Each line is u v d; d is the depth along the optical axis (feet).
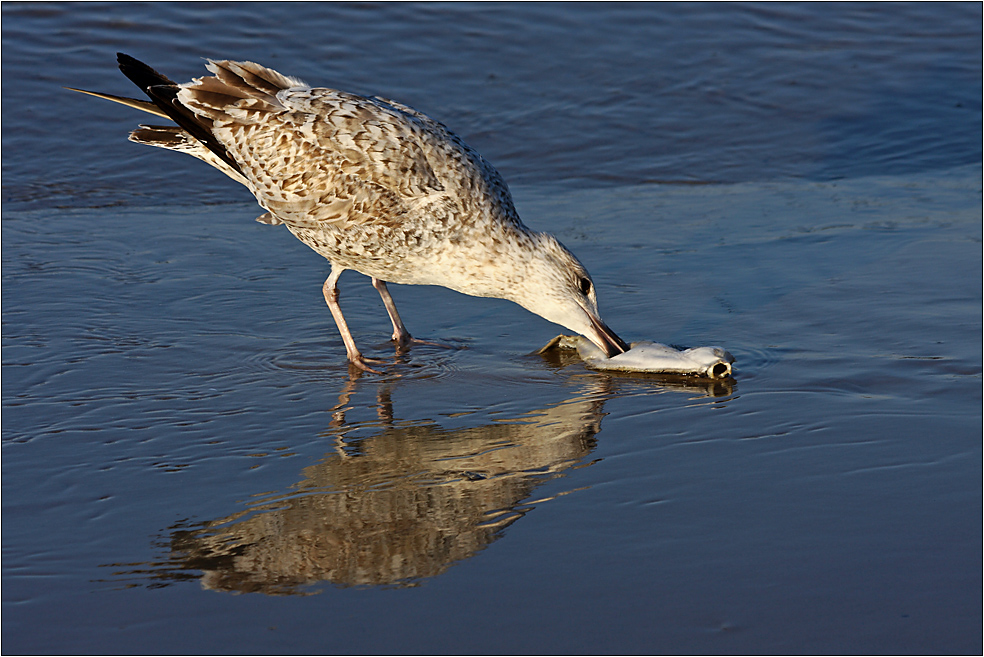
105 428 31.63
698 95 66.59
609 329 38.50
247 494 27.76
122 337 39.04
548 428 32.09
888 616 21.90
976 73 69.56
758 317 40.93
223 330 40.29
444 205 37.78
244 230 51.49
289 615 22.13
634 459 29.68
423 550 24.84
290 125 37.40
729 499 27.07
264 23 69.36
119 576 23.66
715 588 22.97
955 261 46.37
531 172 59.00
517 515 26.45
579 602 22.52
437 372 37.04
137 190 55.88
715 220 52.54
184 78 64.13
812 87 67.67
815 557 24.14
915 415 32.19
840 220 52.16
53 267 45.65
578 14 73.05
